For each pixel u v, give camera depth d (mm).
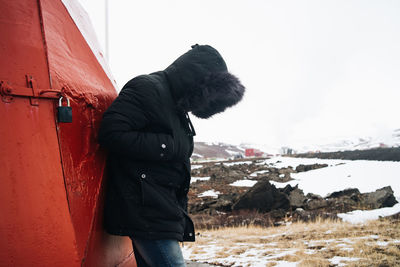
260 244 6633
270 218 12633
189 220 1979
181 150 1830
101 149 1861
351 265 4293
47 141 1395
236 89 1874
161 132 1782
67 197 1436
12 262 1195
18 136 1288
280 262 4730
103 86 2129
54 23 1682
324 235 7168
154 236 1658
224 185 26234
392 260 4449
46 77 1437
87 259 1562
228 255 5500
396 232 6719
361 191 16141
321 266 4344
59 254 1336
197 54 1883
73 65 1744
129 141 1637
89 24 2570
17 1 1432
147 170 1731
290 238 7234
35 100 1370
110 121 1656
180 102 1832
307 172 24922
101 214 1801
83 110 1718
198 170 34562
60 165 1431
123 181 1741
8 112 1271
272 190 15539
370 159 25859
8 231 1207
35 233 1276
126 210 1686
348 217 10547
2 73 1270
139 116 1697
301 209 13672
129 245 2475
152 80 1788
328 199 15250
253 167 34188
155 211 1692
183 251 6113
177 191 1948
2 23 1333
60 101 1452
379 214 10398
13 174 1253
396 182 16422
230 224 11695
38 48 1451
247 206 15391
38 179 1326
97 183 1750
